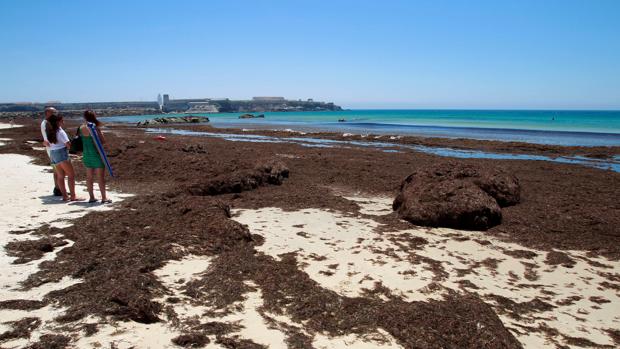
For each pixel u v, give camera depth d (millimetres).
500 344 4023
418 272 6133
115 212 8289
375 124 59219
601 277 6320
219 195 11484
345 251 6969
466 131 42250
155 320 4227
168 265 5770
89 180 9422
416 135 37344
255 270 5773
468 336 4152
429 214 8750
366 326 4406
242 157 19969
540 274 6363
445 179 10641
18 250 6086
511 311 5082
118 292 4566
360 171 16328
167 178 13750
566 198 11812
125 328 4023
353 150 23891
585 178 15492
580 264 6848
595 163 20516
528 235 8297
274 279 5477
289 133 37906
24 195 10078
